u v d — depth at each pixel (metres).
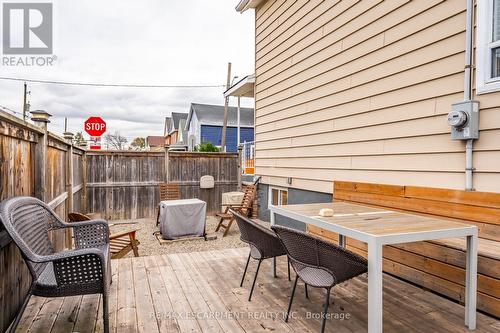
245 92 8.53
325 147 4.48
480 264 2.23
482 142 2.49
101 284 1.83
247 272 3.13
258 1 6.41
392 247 3.04
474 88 2.55
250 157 8.89
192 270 3.18
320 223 2.22
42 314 2.22
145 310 2.30
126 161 7.32
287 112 5.55
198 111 19.44
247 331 2.03
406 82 3.16
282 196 5.93
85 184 6.73
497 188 2.40
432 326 2.08
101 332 1.99
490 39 2.46
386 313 2.26
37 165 2.75
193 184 7.90
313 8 4.73
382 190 3.40
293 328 2.07
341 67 4.12
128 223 7.02
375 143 3.56
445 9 2.78
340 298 2.52
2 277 1.92
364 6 3.70
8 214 1.75
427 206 2.89
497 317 2.14
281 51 5.73
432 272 2.62
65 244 3.91
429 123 2.93
